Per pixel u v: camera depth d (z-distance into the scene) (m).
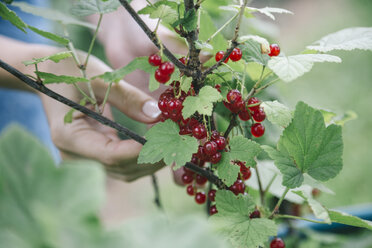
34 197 0.15
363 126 1.24
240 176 0.41
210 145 0.37
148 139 0.38
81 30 1.28
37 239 0.15
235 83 0.43
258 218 0.38
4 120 0.73
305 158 0.38
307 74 1.59
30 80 0.38
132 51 0.62
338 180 1.01
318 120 0.38
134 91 0.49
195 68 0.37
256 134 0.41
